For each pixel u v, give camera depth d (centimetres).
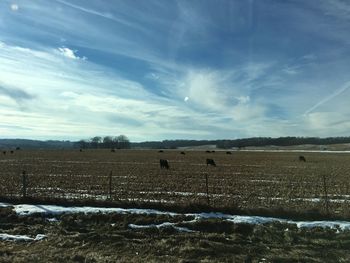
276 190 2353
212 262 1057
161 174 3328
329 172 3738
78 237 1271
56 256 1072
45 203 1848
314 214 1602
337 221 1534
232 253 1146
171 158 6550
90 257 1073
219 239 1285
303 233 1362
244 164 4975
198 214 1633
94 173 3334
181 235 1318
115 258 1073
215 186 2517
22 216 1563
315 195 2167
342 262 1075
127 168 3959
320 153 10038
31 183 2572
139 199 1939
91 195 2081
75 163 4722
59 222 1495
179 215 1570
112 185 2500
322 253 1157
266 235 1345
